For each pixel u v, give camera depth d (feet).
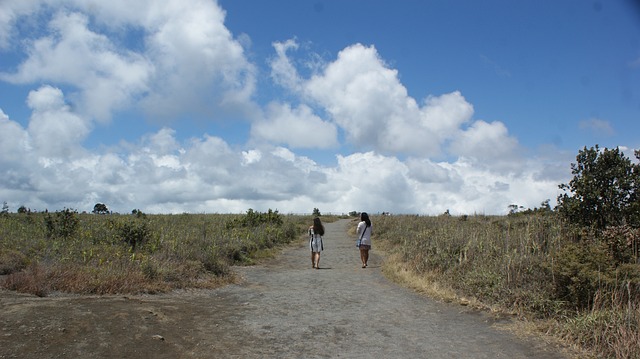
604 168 32.96
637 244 27.32
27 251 38.32
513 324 24.38
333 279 40.86
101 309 22.74
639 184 31.35
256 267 49.01
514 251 32.53
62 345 18.25
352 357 19.58
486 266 33.17
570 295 24.82
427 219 82.38
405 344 21.40
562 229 34.78
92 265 34.32
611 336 19.61
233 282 38.40
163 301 27.61
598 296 22.93
